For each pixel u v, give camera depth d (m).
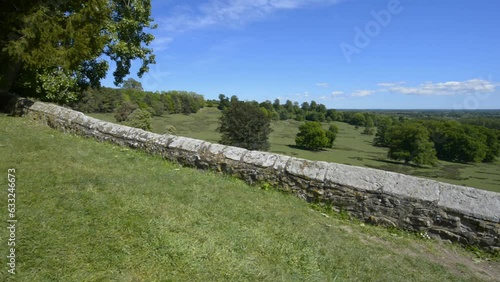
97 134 7.22
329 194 4.68
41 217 2.80
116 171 4.77
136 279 2.27
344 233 4.02
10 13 8.52
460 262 3.72
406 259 3.56
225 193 4.59
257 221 3.80
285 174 5.02
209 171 5.59
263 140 30.14
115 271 2.30
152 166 5.55
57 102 11.44
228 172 5.45
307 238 3.51
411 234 4.21
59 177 3.89
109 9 10.13
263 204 4.44
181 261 2.54
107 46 13.69
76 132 7.63
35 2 8.77
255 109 30.62
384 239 4.05
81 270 2.25
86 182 3.81
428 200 4.15
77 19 9.09
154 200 3.65
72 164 4.66
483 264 3.73
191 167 5.81
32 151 5.14
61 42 9.31
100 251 2.48
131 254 2.52
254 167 5.25
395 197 4.31
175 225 3.09
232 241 3.07
